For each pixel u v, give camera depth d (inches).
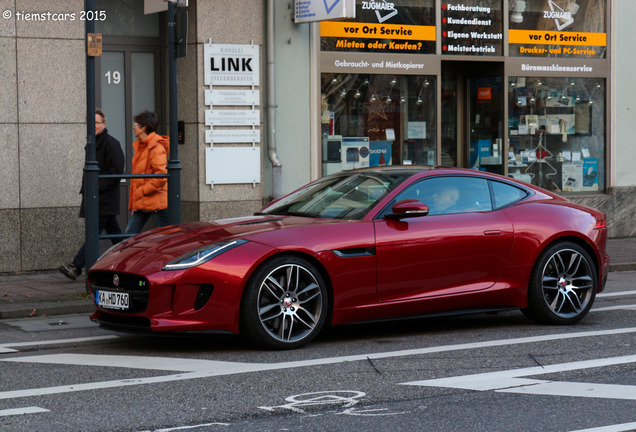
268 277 290.5
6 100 475.5
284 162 557.6
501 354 288.0
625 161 664.4
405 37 597.3
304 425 207.8
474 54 621.9
